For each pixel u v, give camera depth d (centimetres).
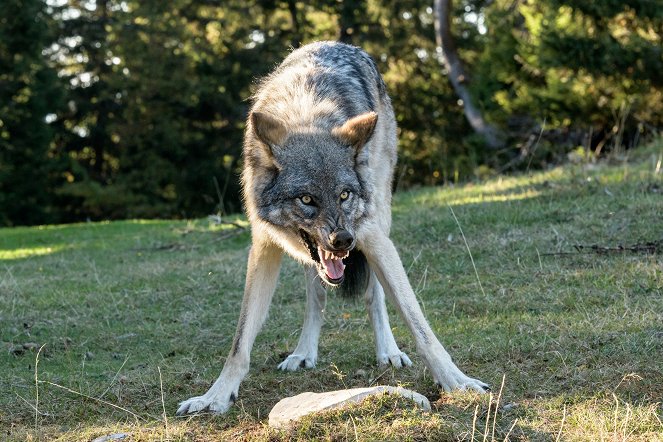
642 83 1850
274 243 548
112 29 3491
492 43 2264
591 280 750
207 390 580
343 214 516
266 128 534
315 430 468
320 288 639
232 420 519
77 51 3722
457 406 496
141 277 962
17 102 3094
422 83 3120
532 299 722
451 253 902
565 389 525
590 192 1062
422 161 2992
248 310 551
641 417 468
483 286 781
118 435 494
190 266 1008
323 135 536
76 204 3450
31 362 672
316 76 600
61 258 1188
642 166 1230
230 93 3291
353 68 642
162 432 495
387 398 490
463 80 2561
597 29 1862
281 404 512
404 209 1191
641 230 873
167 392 581
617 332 606
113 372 633
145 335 737
